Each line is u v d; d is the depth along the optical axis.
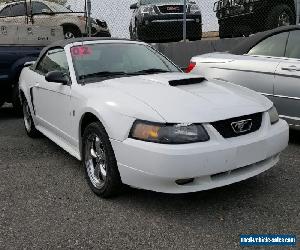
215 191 3.81
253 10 9.14
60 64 4.77
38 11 12.26
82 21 12.15
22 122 7.46
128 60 4.68
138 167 3.25
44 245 2.96
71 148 4.43
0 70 7.39
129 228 3.17
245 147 3.29
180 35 10.51
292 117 5.10
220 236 3.01
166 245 2.91
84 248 2.91
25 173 4.50
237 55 5.81
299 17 9.45
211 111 3.30
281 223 3.17
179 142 3.13
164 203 3.59
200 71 6.05
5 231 3.18
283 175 4.17
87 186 4.06
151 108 3.33
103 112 3.56
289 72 5.04
